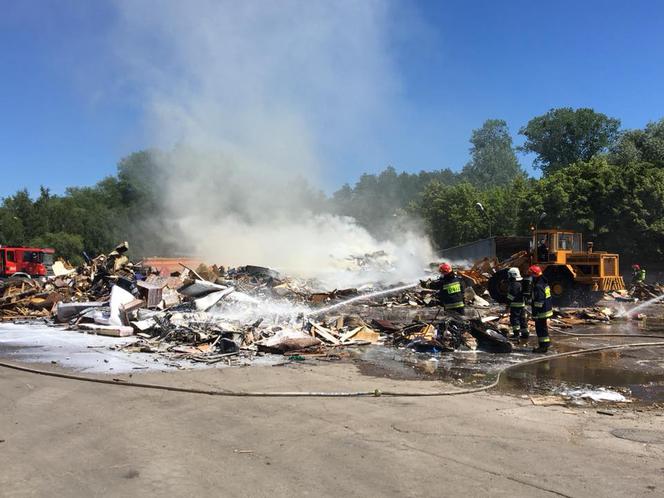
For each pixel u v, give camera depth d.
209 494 3.79
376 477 4.11
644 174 38.09
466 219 54.97
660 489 3.93
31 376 7.88
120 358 9.38
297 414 5.88
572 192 38.81
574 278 20.98
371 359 9.59
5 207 65.75
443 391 7.15
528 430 5.41
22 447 4.75
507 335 12.09
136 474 4.15
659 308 22.28
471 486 3.94
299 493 3.81
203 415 5.82
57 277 20.86
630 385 7.76
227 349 9.91
